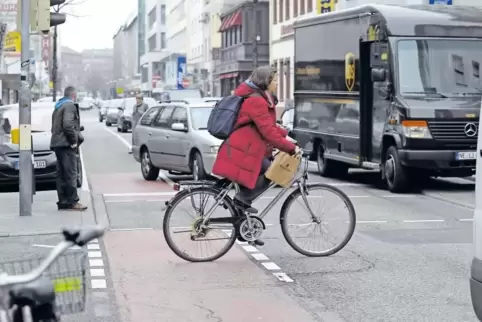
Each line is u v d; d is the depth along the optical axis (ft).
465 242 41.24
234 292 31.04
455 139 62.18
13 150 63.52
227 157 35.42
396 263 36.01
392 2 136.05
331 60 74.49
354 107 69.46
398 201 58.34
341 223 37.58
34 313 14.92
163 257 37.63
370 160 67.97
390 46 63.67
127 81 613.93
